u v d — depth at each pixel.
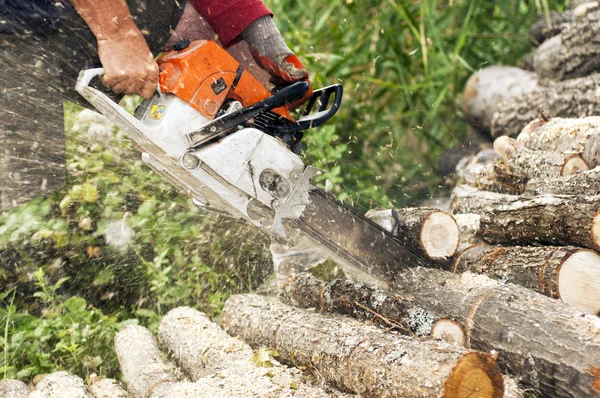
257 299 5.41
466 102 9.41
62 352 5.76
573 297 4.59
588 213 4.72
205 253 6.57
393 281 5.22
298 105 5.24
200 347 4.98
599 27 7.68
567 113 7.68
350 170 8.90
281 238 5.07
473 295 4.50
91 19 4.46
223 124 4.66
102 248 6.41
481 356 3.37
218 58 4.68
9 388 5.08
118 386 5.07
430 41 10.15
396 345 3.81
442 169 9.08
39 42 5.07
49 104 5.36
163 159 4.76
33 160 5.52
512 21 10.44
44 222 6.22
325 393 3.98
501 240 5.45
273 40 5.00
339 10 10.84
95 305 6.25
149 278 6.37
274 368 4.36
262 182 4.81
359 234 5.11
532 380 3.90
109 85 4.54
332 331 4.32
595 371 3.56
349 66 10.26
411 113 9.93
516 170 6.46
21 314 5.79
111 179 6.78
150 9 5.15
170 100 4.58
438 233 5.32
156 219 6.55
